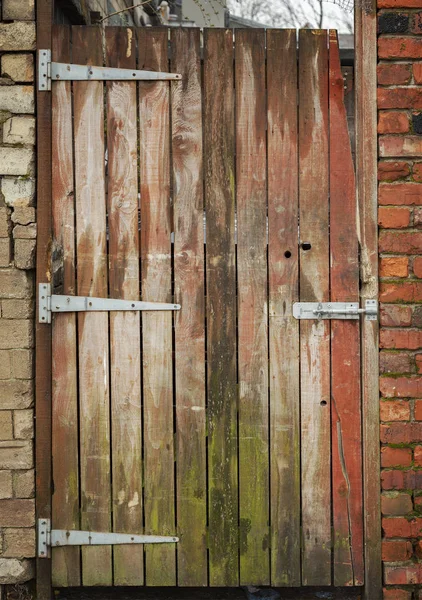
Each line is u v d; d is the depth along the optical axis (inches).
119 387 119.6
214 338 119.5
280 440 120.3
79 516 120.7
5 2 116.3
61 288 118.9
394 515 118.3
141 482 120.5
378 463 118.6
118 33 118.0
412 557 118.6
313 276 119.3
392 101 116.2
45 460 119.4
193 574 121.2
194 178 118.7
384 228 117.0
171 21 270.4
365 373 118.0
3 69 116.2
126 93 118.2
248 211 119.0
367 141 116.9
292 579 121.3
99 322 119.3
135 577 121.0
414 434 117.6
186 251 119.0
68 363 119.4
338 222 119.1
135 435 120.0
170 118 118.4
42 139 117.3
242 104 118.4
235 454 120.3
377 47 116.5
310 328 119.6
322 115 118.8
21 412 117.6
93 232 118.7
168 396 119.9
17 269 116.9
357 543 120.6
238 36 118.0
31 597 120.4
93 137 118.3
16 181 116.6
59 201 118.4
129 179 118.6
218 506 120.6
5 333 117.0
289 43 118.4
